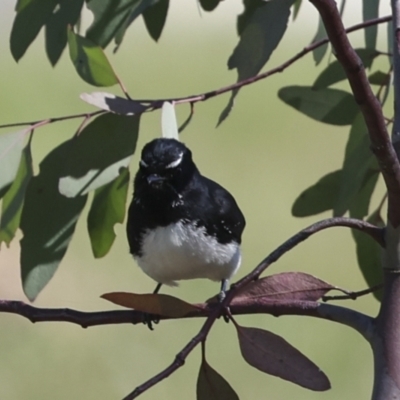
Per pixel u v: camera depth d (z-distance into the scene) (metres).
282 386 12.97
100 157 6.89
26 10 6.98
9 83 21.78
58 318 5.48
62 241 7.09
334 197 7.63
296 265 15.59
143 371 13.30
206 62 23.86
